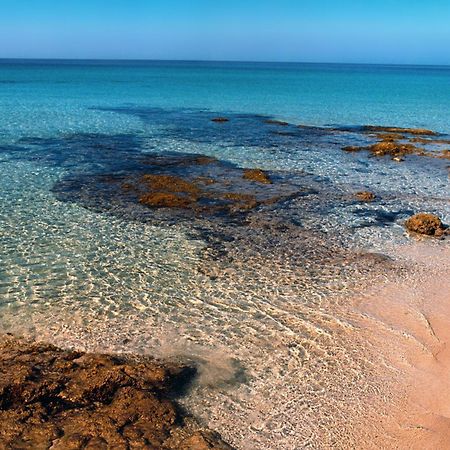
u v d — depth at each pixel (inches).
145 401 350.9
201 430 341.4
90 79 3727.9
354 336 462.9
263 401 377.4
